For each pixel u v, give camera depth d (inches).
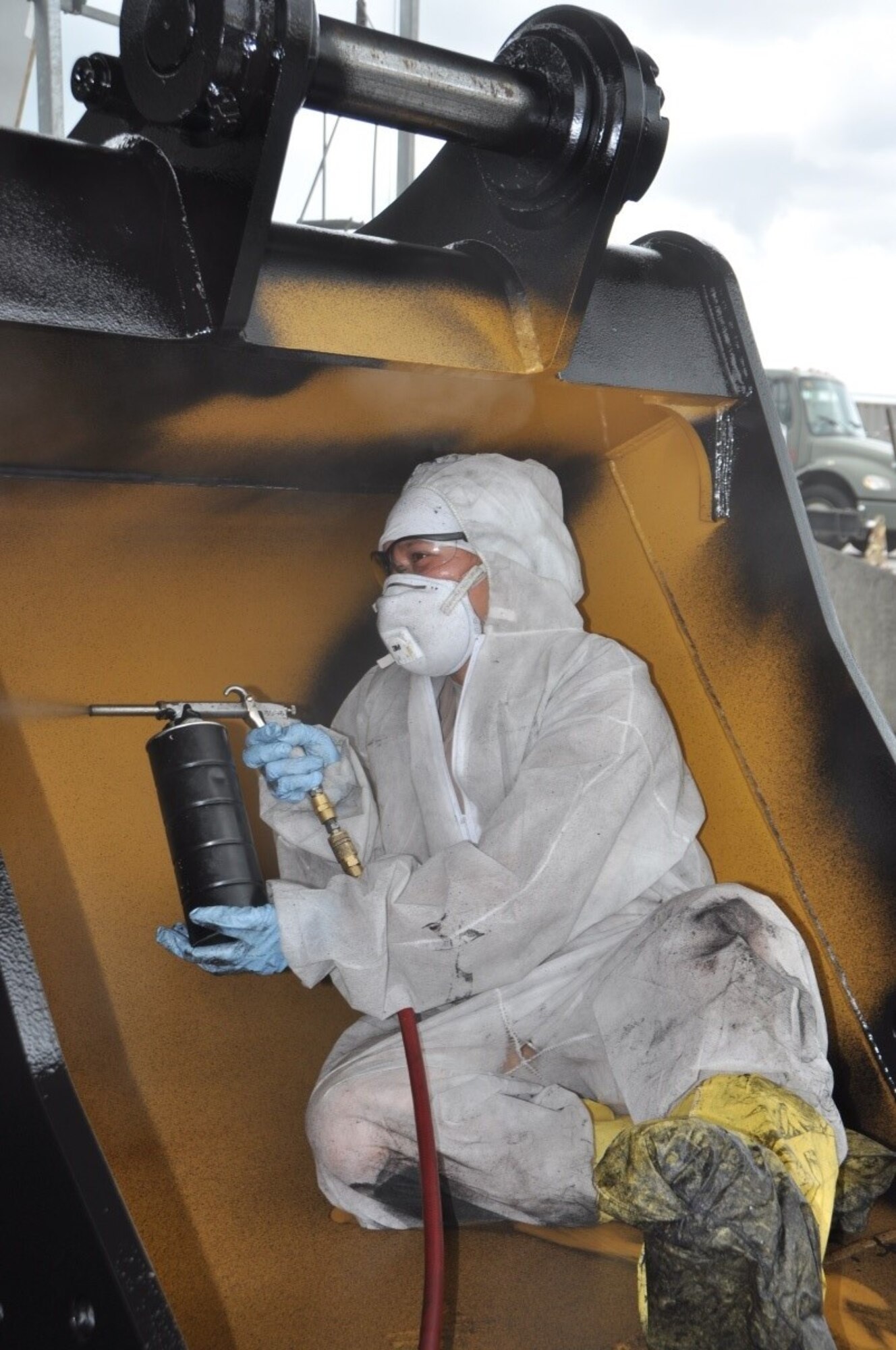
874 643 279.3
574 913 71.7
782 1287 56.4
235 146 57.6
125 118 63.7
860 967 80.9
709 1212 56.7
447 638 77.6
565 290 69.6
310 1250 71.1
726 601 88.4
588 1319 64.9
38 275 58.1
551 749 74.0
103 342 68.5
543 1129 70.1
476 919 69.2
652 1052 67.4
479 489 79.4
